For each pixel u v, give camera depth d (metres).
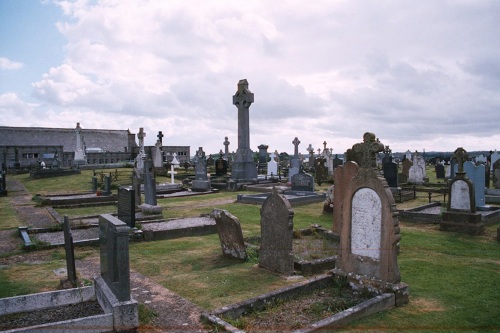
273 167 33.88
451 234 12.94
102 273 6.95
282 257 8.72
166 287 7.81
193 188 27.42
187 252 10.88
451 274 8.56
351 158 18.02
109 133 75.94
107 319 5.68
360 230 7.48
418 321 6.04
